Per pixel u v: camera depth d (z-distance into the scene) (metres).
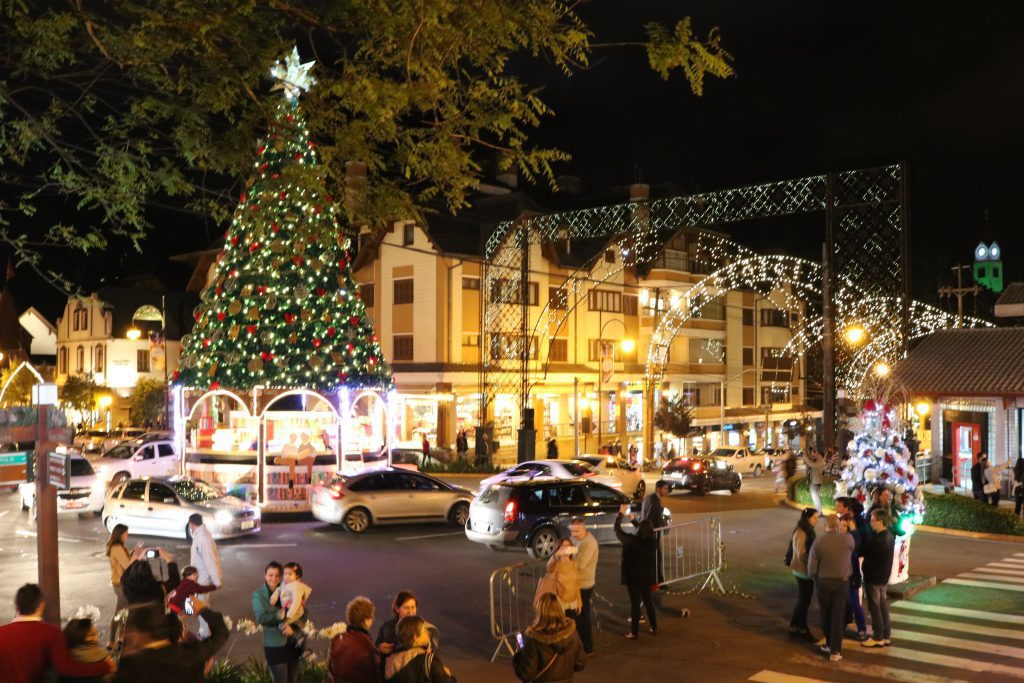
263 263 24.88
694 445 61.28
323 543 20.61
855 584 12.12
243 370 24.83
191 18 7.75
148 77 8.33
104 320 60.78
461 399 47.22
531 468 27.95
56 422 9.87
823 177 25.62
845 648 11.77
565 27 8.48
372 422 30.72
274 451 26.30
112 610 14.16
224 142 8.49
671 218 28.70
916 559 18.14
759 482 42.59
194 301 63.19
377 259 49.88
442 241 46.53
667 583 14.95
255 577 16.69
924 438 42.41
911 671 10.73
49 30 7.95
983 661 11.12
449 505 22.89
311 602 14.63
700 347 62.84
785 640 12.23
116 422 60.19
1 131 8.55
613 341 56.41
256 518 21.59
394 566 17.72
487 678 10.67
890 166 24.81
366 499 22.12
